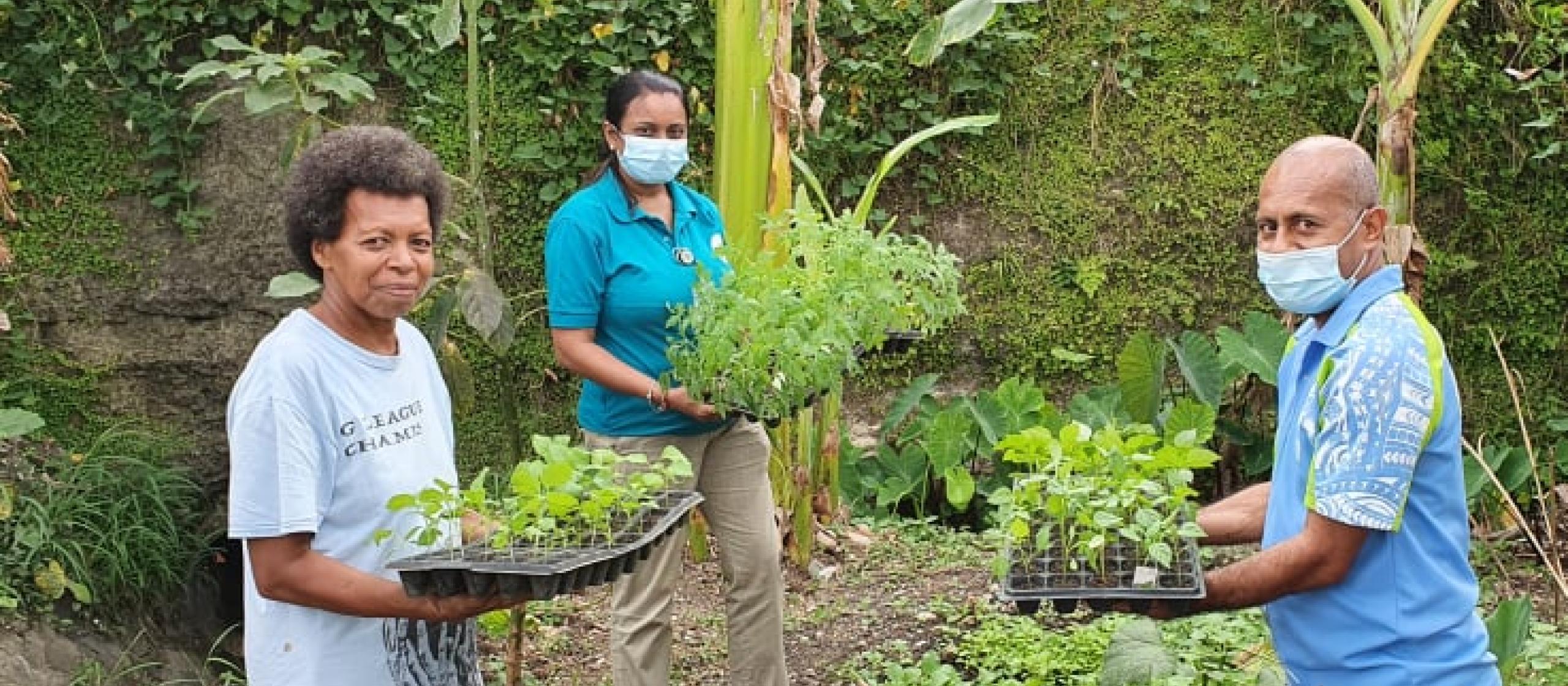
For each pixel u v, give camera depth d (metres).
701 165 6.30
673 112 3.77
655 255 3.83
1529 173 6.42
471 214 6.17
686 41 6.23
